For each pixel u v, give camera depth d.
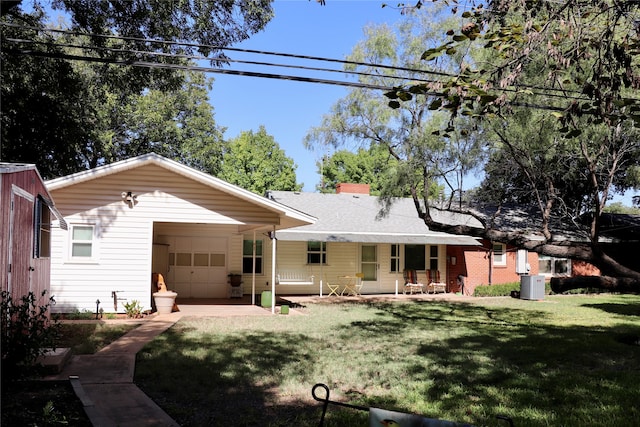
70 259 15.85
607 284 8.83
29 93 17.56
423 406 6.84
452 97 5.55
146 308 16.28
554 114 5.90
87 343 10.77
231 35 15.95
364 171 46.28
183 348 10.65
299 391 7.59
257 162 44.75
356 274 25.08
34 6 16.39
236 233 23.44
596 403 7.03
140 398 6.91
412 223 26.91
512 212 27.91
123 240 16.22
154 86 18.20
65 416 5.95
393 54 15.88
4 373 6.91
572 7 6.19
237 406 6.83
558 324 15.37
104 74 17.97
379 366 9.25
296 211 17.02
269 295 19.22
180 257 22.84
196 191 16.84
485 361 9.76
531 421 6.20
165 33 15.40
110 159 31.48
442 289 26.86
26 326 7.42
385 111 15.56
